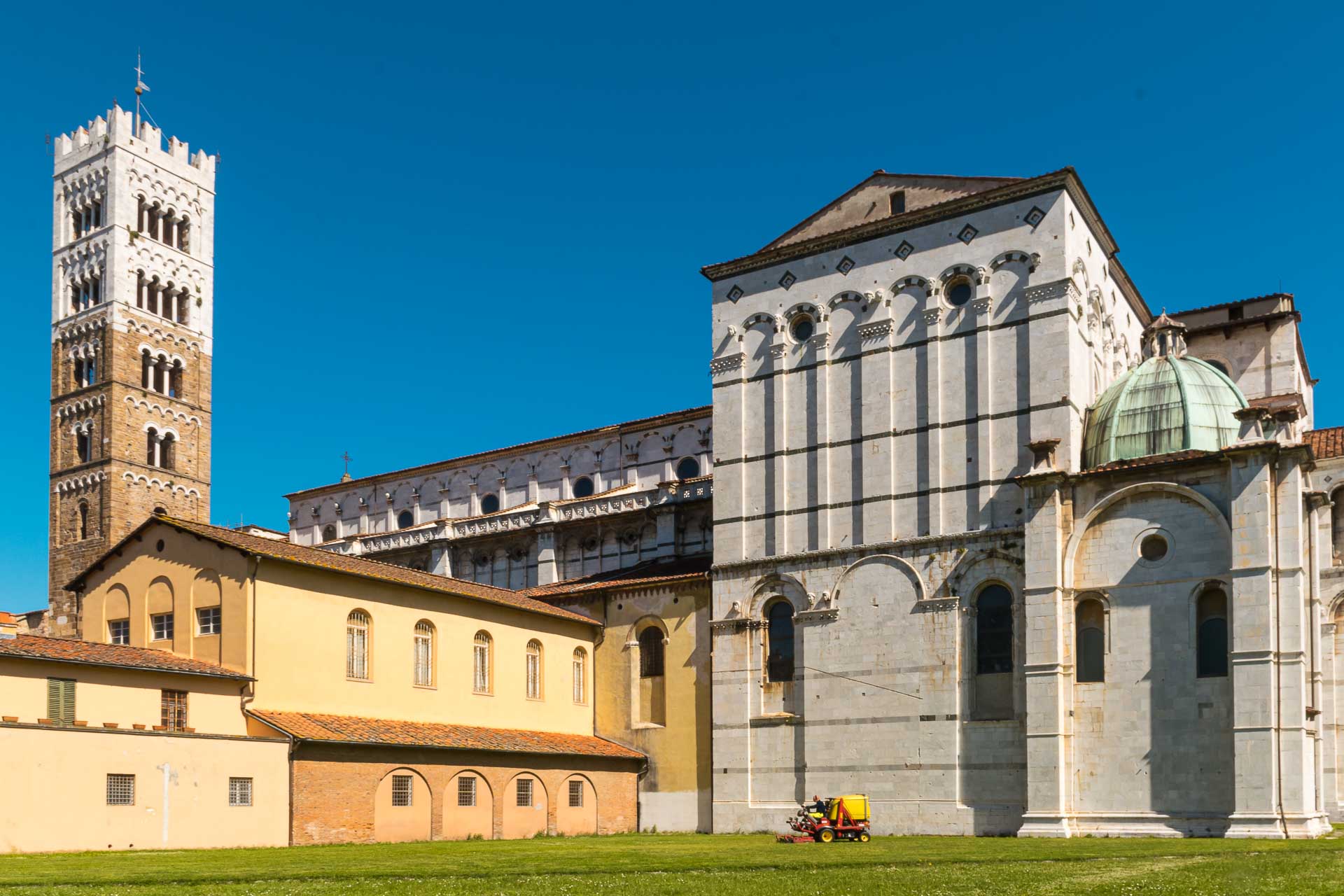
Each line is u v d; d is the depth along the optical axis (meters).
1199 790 52.19
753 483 67.50
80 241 114.88
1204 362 60.09
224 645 56.59
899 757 59.78
